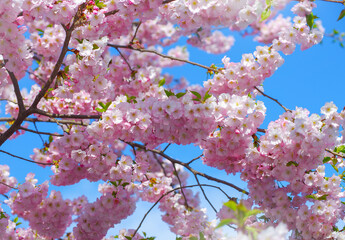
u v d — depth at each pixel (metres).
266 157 3.59
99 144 4.05
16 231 5.10
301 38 3.92
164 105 3.27
